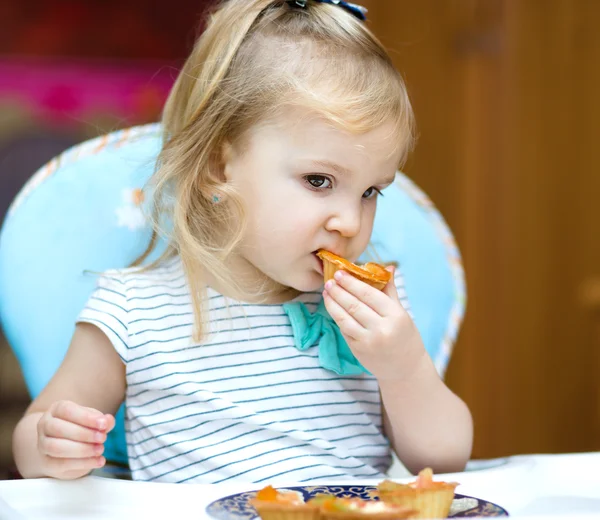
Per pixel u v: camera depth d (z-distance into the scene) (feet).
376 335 3.25
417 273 4.41
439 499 2.38
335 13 3.85
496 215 8.41
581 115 8.63
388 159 3.47
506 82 8.35
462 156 8.31
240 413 3.57
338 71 3.56
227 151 3.70
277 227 3.49
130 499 2.80
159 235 4.03
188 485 2.85
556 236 8.61
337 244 3.48
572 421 8.72
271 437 3.59
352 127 3.34
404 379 3.46
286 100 3.47
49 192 4.11
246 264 3.83
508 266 8.46
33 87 8.70
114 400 3.71
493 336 8.47
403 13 8.12
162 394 3.60
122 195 4.17
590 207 8.70
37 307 3.98
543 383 8.61
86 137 8.71
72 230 4.08
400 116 3.53
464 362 8.43
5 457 8.09
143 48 9.09
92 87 8.80
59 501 2.79
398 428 3.65
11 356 8.32
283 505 2.21
